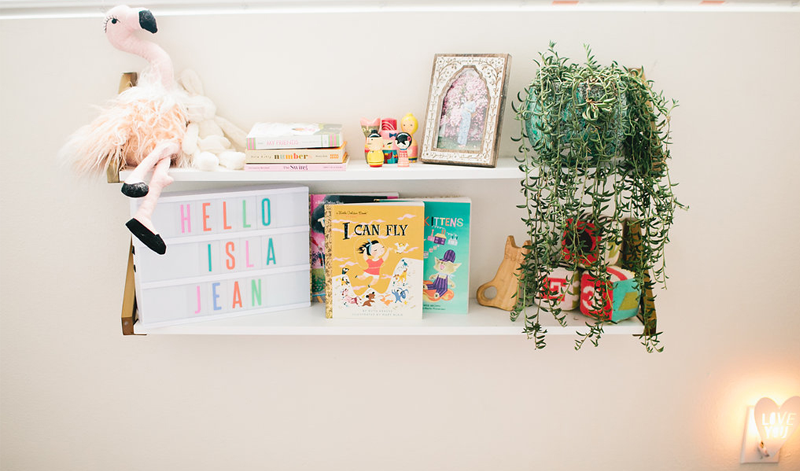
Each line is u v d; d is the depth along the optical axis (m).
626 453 1.65
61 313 1.50
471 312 1.41
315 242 1.42
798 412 1.62
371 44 1.38
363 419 1.59
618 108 1.17
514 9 1.38
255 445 1.60
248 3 1.40
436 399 1.59
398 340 1.54
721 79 1.43
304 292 1.40
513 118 1.42
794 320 1.59
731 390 1.63
